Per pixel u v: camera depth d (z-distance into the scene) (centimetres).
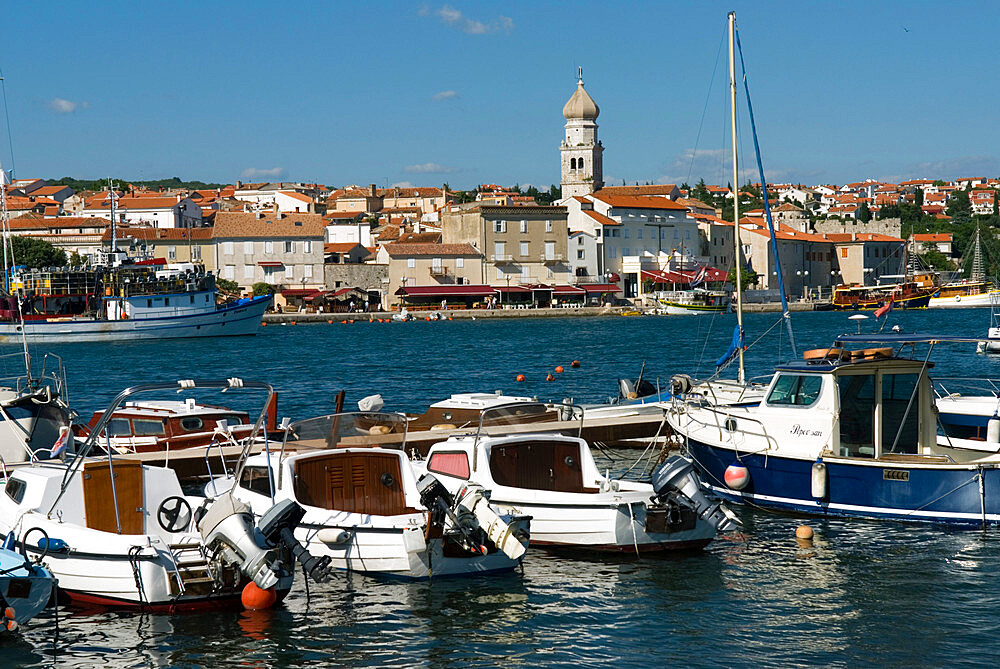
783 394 2328
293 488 1959
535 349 8000
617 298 15850
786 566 1953
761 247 17662
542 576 1911
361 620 1700
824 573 1908
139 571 1684
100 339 9925
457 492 1959
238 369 6538
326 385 5434
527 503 2058
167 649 1594
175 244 14950
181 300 10175
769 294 16750
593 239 15888
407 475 2012
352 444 2214
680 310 14762
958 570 1900
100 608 1738
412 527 1845
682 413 2589
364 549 1873
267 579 1695
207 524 1722
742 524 2238
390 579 1878
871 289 15612
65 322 9825
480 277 15175
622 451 3116
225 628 1672
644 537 2000
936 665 1499
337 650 1586
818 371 2264
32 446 2661
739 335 3534
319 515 1927
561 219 15575
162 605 1705
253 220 15125
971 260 18475
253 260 14900
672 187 19512
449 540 1873
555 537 2034
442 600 1786
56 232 16300
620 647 1587
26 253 13638
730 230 18075
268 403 1961
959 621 1664
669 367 6216
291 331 11638
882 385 2267
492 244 15250
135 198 18738
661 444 3075
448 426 2888
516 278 15325
